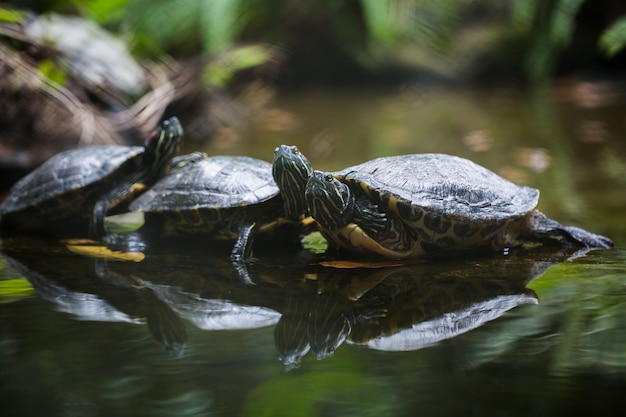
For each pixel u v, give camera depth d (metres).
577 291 3.34
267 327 2.94
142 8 10.30
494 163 6.96
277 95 12.86
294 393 2.29
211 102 9.85
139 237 4.73
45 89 7.57
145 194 4.73
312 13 13.41
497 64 14.02
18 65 7.56
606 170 6.48
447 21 10.40
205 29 10.17
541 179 6.22
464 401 2.22
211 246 4.50
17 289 3.53
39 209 4.93
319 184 3.85
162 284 3.62
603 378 2.36
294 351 2.65
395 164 4.15
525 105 11.17
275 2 12.66
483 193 4.06
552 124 9.27
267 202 4.32
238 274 3.81
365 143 8.28
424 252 4.07
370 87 13.82
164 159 4.88
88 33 8.70
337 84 14.05
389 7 10.55
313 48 13.92
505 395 2.25
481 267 3.84
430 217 3.84
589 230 4.58
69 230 5.03
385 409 2.17
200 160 4.99
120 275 3.81
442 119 10.05
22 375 2.44
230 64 9.91
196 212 4.38
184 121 9.02
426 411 2.16
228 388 2.33
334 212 3.91
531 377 2.38
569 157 7.15
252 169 4.59
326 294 3.41
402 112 10.88
